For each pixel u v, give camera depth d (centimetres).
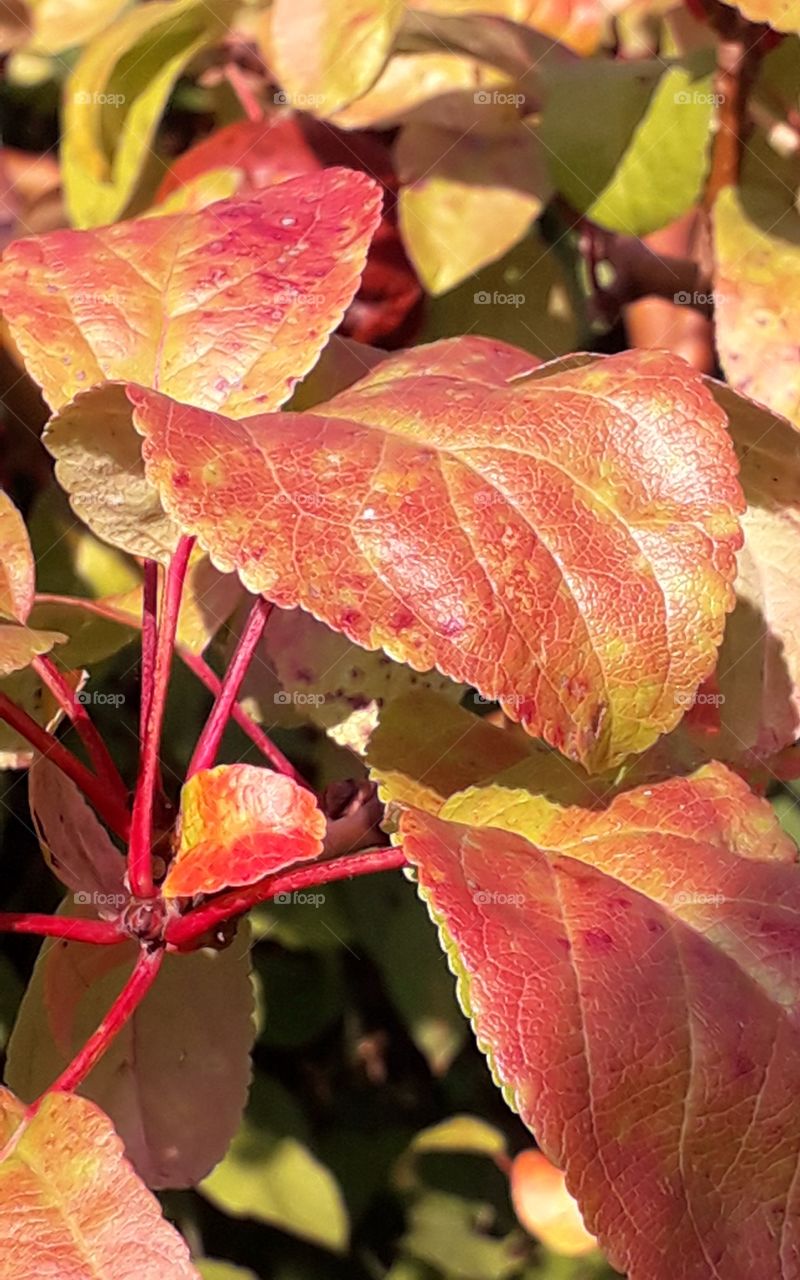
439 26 29
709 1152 19
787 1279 18
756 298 28
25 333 22
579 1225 30
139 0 33
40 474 33
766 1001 19
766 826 21
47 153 35
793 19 25
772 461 23
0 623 21
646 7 32
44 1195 18
